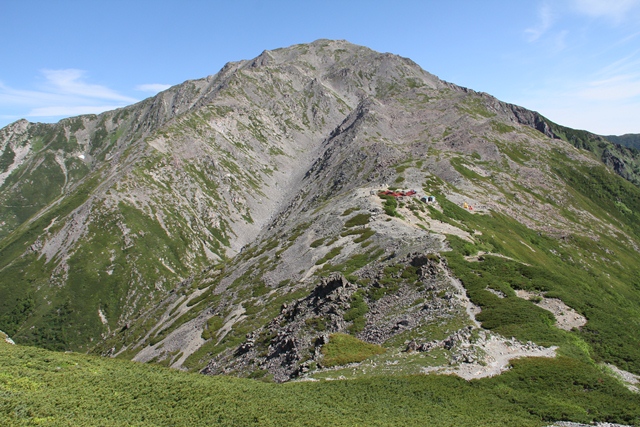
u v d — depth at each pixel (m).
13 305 187.12
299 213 173.50
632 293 103.81
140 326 108.25
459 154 185.00
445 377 32.81
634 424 26.86
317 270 77.06
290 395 31.06
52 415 25.94
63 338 177.12
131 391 30.75
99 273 199.88
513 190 155.88
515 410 28.42
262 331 61.72
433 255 58.59
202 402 29.22
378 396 30.25
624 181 184.38
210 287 105.81
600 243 128.25
